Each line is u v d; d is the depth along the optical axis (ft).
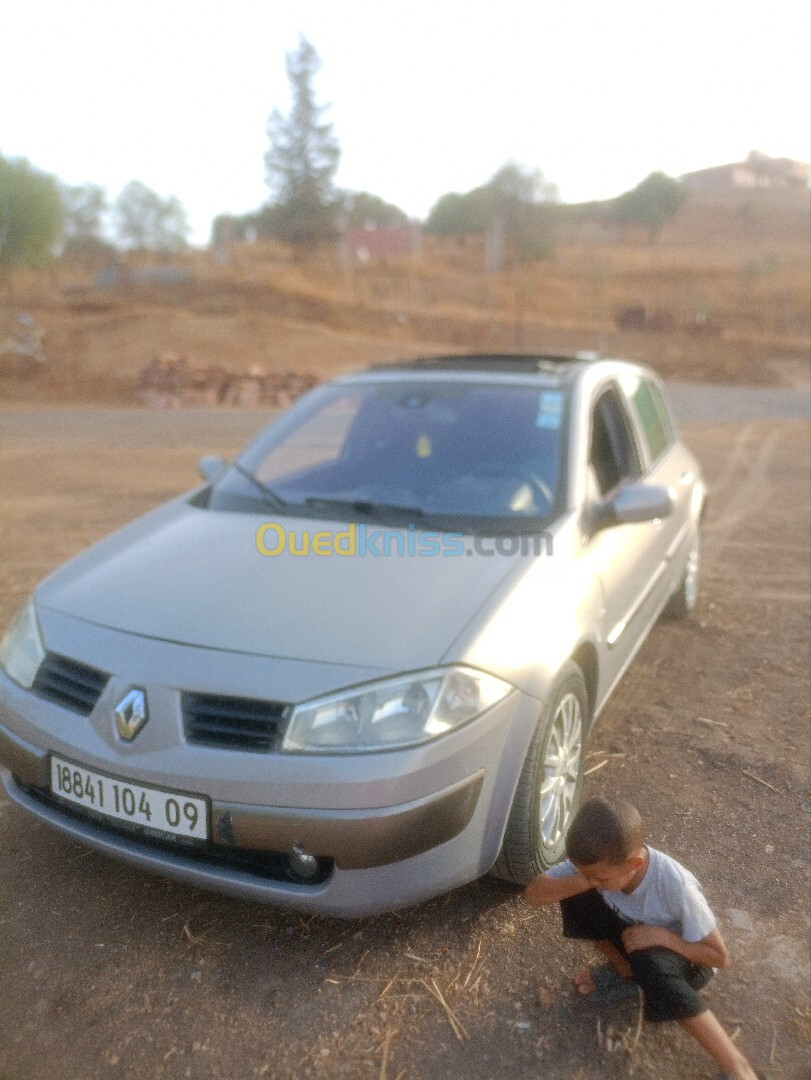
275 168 263.70
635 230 343.05
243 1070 7.59
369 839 7.95
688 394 93.76
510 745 8.81
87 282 215.31
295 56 258.16
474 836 8.64
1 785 11.94
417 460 12.23
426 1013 8.17
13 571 21.83
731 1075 7.34
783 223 343.05
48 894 9.81
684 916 7.72
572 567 10.43
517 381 13.48
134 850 8.66
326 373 99.91
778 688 14.90
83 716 8.84
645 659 16.22
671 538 15.38
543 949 8.96
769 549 24.12
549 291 209.97
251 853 8.50
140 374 83.92
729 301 198.08
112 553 11.09
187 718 8.37
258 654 8.52
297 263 247.91
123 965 8.78
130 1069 7.61
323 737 8.03
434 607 9.10
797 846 10.49
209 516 11.89
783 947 8.89
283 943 9.07
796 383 116.06
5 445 47.93
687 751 12.76
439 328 153.69
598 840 7.52
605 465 13.02
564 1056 7.72
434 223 335.88
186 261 255.29
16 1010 8.23
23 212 113.19
